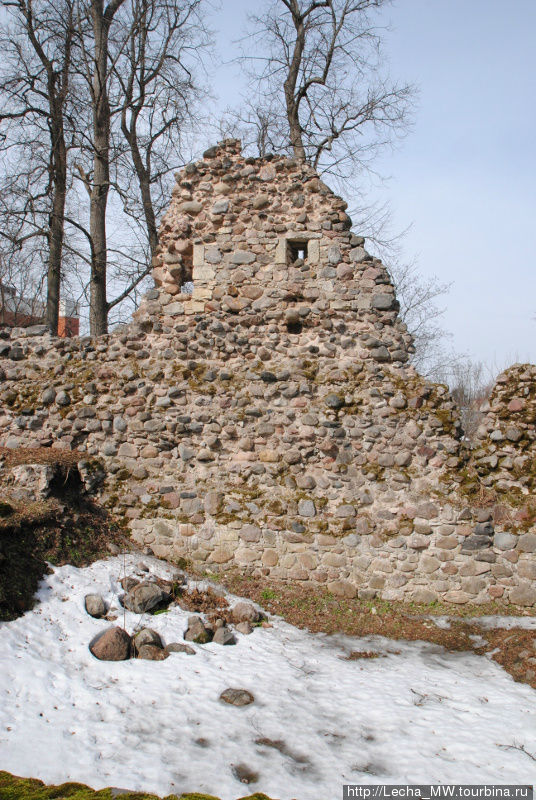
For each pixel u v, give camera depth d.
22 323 16.27
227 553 7.81
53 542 6.47
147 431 8.16
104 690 4.79
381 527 7.63
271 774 3.96
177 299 8.61
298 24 16.53
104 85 14.15
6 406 8.45
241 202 8.62
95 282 14.12
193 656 5.56
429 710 4.95
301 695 5.09
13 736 4.04
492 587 7.37
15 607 5.42
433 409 7.84
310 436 7.89
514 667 5.92
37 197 13.71
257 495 7.88
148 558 7.43
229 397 8.10
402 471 7.72
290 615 7.03
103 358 8.54
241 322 8.40
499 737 4.55
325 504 7.76
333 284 8.31
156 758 4.02
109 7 14.57
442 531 7.50
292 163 8.59
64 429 8.28
